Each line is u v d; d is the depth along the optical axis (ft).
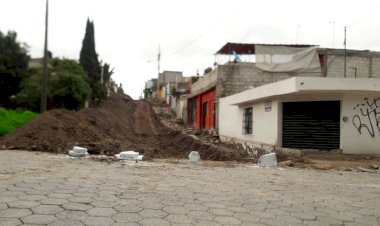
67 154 42.32
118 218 15.83
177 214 17.06
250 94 61.67
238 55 92.53
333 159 46.21
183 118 147.74
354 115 49.90
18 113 75.72
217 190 23.53
